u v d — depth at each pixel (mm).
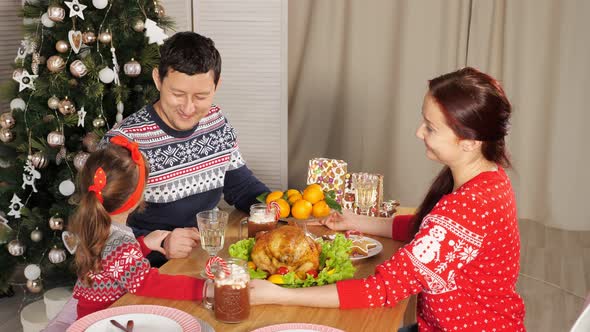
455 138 1667
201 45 2031
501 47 4535
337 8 4609
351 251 1940
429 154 1743
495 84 1668
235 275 1578
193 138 2297
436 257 1613
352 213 2260
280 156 4180
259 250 1783
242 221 2156
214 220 1897
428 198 1921
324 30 4660
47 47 3045
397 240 2180
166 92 2082
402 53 4555
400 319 1637
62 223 3016
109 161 1699
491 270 1676
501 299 1718
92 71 2949
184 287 1716
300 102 4812
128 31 3053
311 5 4652
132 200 1736
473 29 4484
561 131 4508
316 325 1514
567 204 4586
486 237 1634
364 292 1647
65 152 3086
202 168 2326
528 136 4586
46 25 2936
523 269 3967
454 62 4527
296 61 4777
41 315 3207
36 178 3135
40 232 3076
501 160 1735
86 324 1515
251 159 4211
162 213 2295
